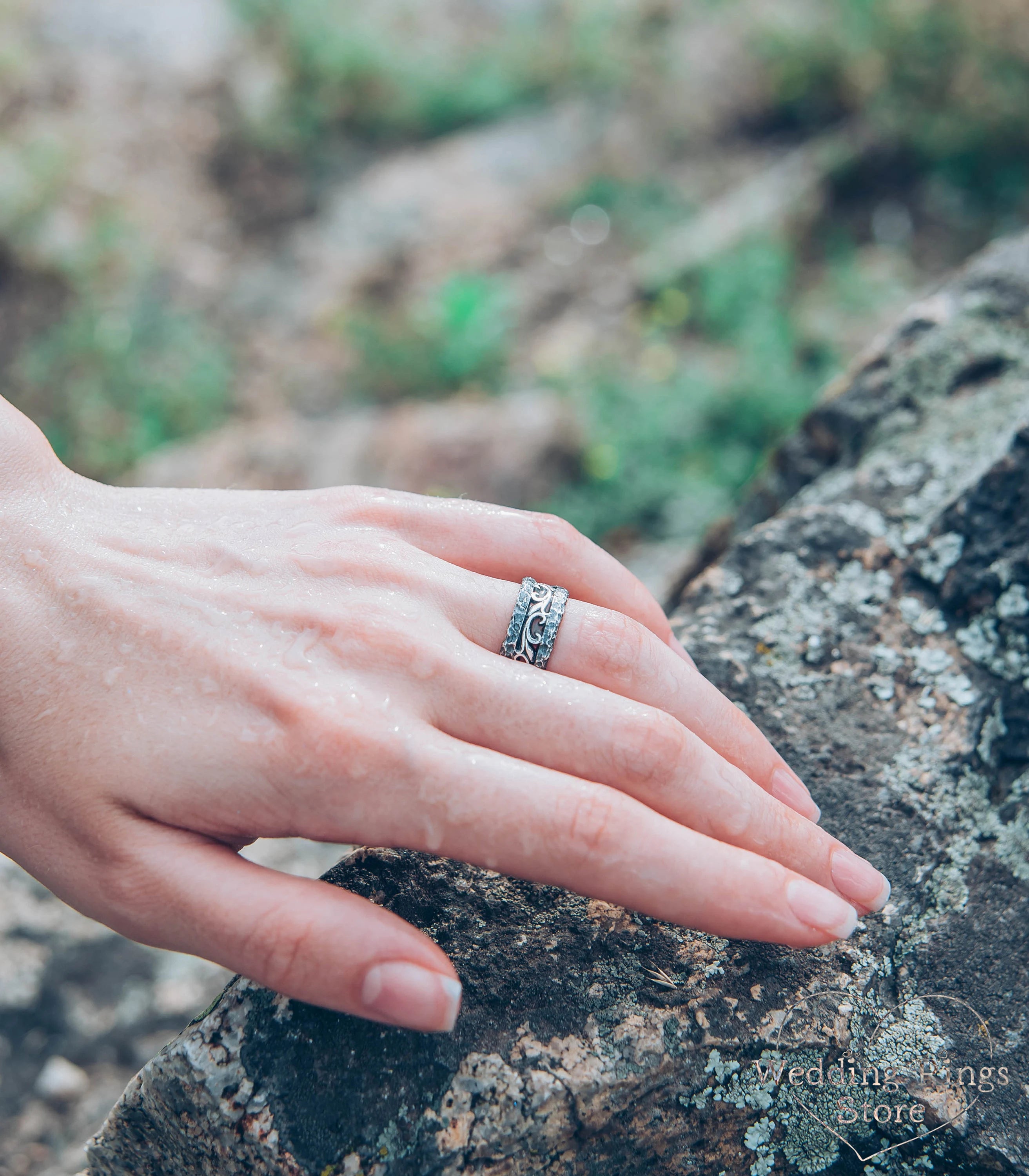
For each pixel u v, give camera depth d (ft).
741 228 3.82
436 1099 1.04
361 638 1.09
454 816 1.04
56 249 3.69
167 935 1.03
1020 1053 1.07
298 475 3.26
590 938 1.10
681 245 3.87
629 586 1.18
